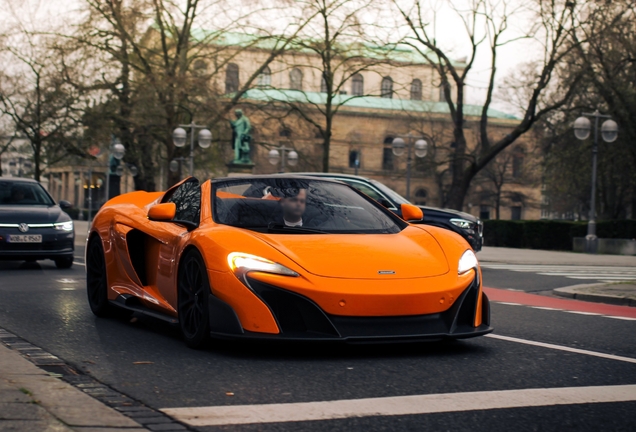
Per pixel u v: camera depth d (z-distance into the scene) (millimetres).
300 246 5414
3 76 35906
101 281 7328
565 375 4781
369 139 86688
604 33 29484
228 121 35094
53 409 3621
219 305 5219
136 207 7375
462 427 3555
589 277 14789
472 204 79062
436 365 5043
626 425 3635
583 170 38875
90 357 5258
